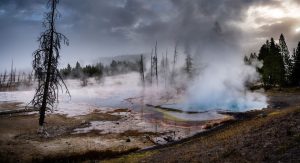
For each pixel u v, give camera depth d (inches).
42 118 1278.3
